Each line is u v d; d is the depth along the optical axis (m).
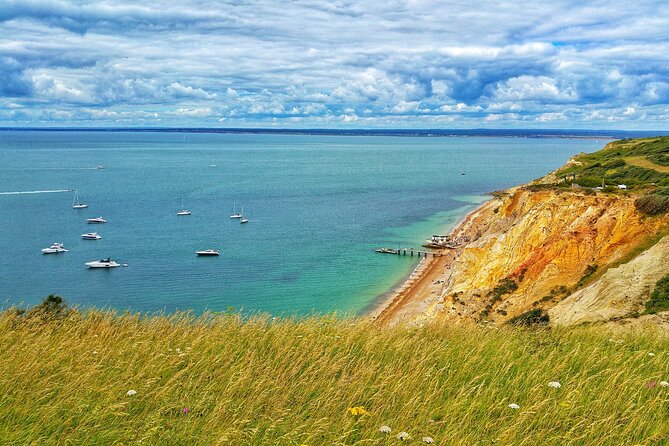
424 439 6.93
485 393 8.27
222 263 84.12
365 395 8.27
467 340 11.38
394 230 109.62
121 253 90.38
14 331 11.05
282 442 6.93
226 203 147.25
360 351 10.30
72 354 9.70
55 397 7.89
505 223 70.50
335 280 74.81
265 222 119.38
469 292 49.12
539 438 7.14
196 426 7.24
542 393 8.42
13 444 6.64
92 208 137.00
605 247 44.38
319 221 120.44
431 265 81.38
